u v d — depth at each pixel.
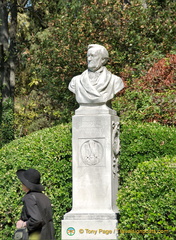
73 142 9.21
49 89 18.06
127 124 10.53
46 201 6.84
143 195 7.96
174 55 14.59
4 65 26.03
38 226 6.60
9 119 23.83
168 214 7.79
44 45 17.64
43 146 10.19
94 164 9.09
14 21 26.17
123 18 17.28
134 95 12.79
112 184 9.12
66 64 17.33
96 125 9.13
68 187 9.88
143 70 15.43
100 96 9.17
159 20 17.75
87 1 17.64
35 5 25.61
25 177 6.91
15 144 10.83
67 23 17.34
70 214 8.94
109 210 8.92
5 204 9.66
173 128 10.98
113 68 16.92
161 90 13.55
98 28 17.34
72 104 17.91
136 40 17.06
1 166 10.16
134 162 9.82
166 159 8.65
